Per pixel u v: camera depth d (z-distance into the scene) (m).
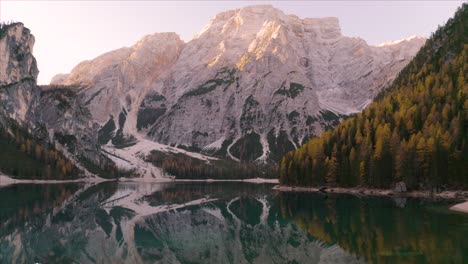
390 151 140.38
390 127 149.25
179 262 46.75
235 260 47.78
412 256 45.41
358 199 122.88
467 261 42.75
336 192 155.50
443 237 56.22
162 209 104.44
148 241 59.19
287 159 189.12
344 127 172.50
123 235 64.06
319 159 168.38
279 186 193.00
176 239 61.00
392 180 139.75
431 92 155.88
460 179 125.31
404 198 123.19
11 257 47.22
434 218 76.06
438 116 140.00
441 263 42.09
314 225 71.69
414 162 131.88
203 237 62.66
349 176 154.75
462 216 78.50
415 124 145.62
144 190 197.88
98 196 149.88
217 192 185.12
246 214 92.75
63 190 178.88
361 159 149.75
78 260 46.88
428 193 129.25
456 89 150.12
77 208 103.31
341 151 161.00
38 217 82.62
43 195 144.50
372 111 171.00
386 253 47.16
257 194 168.38
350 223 71.75
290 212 93.38
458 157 125.56
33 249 51.78
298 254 49.75
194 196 157.25
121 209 103.00
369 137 153.62
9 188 178.38
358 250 49.56
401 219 75.06
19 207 100.25
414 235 58.16
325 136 178.25
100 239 60.09
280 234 64.50
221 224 76.75
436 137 128.50
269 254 50.31
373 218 77.38
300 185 176.50
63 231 66.38
